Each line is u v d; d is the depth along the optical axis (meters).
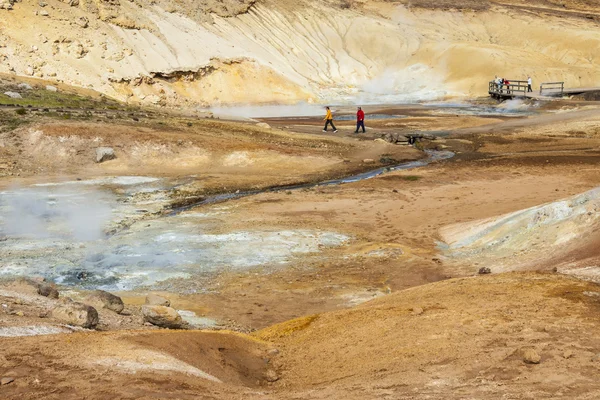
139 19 65.38
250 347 10.84
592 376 8.04
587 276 13.30
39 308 11.79
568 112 51.34
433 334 10.32
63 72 54.19
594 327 9.89
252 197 27.66
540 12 99.62
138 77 59.09
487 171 32.31
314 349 10.76
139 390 7.80
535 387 7.80
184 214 24.75
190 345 9.86
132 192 28.33
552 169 32.28
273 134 39.78
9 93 42.84
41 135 34.53
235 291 16.55
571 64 82.19
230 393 8.22
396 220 23.64
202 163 33.81
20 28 55.97
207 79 65.31
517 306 11.27
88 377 8.12
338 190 28.69
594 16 100.31
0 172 31.19
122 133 35.38
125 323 12.21
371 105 66.81
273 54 75.12
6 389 7.72
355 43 84.62
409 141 41.22
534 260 16.27
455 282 13.87
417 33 88.12
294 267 18.45
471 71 76.56
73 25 59.31
